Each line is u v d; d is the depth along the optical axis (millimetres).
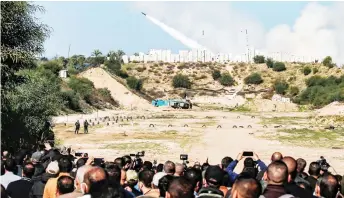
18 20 33156
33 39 33938
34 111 43031
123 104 161500
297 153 55688
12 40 33500
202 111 145000
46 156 16609
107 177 8531
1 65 30969
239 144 64188
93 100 144500
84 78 159375
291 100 193000
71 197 9391
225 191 11008
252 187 7664
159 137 71688
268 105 163500
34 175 12828
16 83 35031
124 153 53688
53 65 151000
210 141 67188
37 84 46781
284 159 9812
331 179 9625
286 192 8805
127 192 10055
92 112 124500
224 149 58906
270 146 62438
